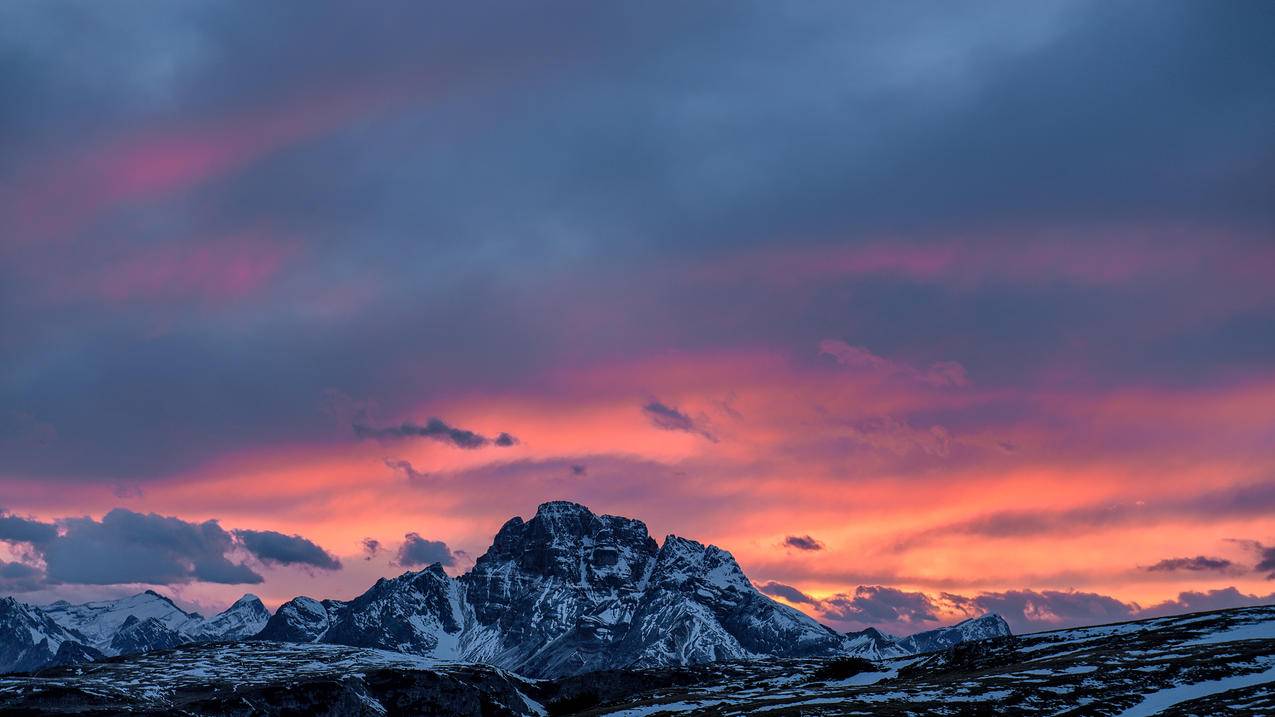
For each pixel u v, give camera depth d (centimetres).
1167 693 16112
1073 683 17188
